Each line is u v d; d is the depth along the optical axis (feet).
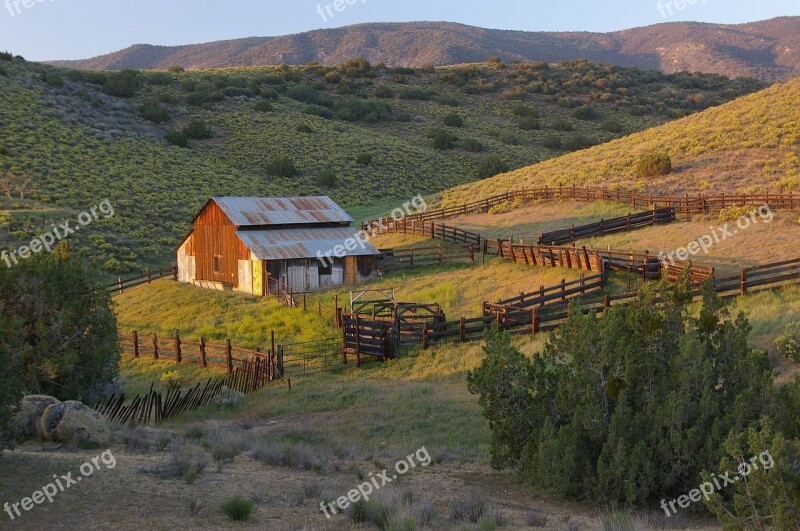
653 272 100.07
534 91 482.28
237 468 45.01
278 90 423.64
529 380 48.49
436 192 261.03
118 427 55.72
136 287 160.04
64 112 285.02
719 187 156.56
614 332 45.85
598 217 152.97
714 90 508.53
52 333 61.26
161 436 53.21
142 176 237.25
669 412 42.22
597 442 44.06
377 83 485.56
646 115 430.61
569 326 49.57
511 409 48.16
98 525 31.48
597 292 98.48
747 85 506.89
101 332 66.39
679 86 512.63
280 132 319.88
